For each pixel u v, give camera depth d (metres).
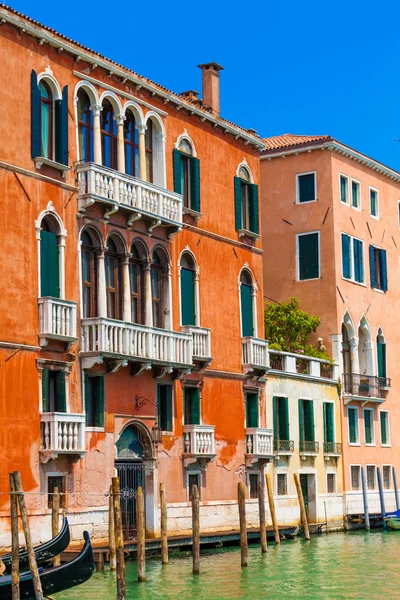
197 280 35.41
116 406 31.14
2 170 27.95
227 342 36.78
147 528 32.44
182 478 33.97
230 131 37.78
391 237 50.25
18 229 28.34
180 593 25.05
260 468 37.88
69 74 30.48
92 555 22.89
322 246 45.56
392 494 47.94
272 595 25.11
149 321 32.59
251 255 38.72
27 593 21.52
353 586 26.69
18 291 28.16
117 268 31.81
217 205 36.91
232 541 35.72
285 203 46.56
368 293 47.72
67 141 30.11
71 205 30.09
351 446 44.88
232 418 36.69
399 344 50.03
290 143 47.00
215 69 38.53
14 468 27.58
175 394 33.94
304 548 35.16
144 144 33.34
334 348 44.88
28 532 20.52
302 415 41.41
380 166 49.06
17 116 28.55
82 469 29.75
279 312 44.41
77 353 29.86
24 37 28.95
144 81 33.16
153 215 32.53
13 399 27.77
